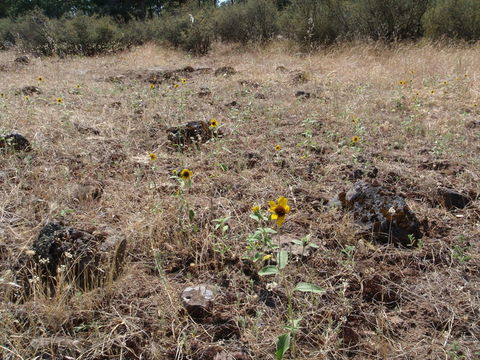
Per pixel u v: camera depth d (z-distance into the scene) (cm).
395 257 263
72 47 1457
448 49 1043
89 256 230
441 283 243
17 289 224
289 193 340
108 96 668
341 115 554
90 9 2817
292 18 1365
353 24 1249
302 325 212
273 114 564
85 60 1268
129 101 623
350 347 202
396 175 376
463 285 242
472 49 1067
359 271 249
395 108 608
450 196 328
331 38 1250
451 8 1198
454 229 296
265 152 426
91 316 210
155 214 289
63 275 218
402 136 482
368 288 237
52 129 460
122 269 243
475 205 324
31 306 211
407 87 727
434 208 325
